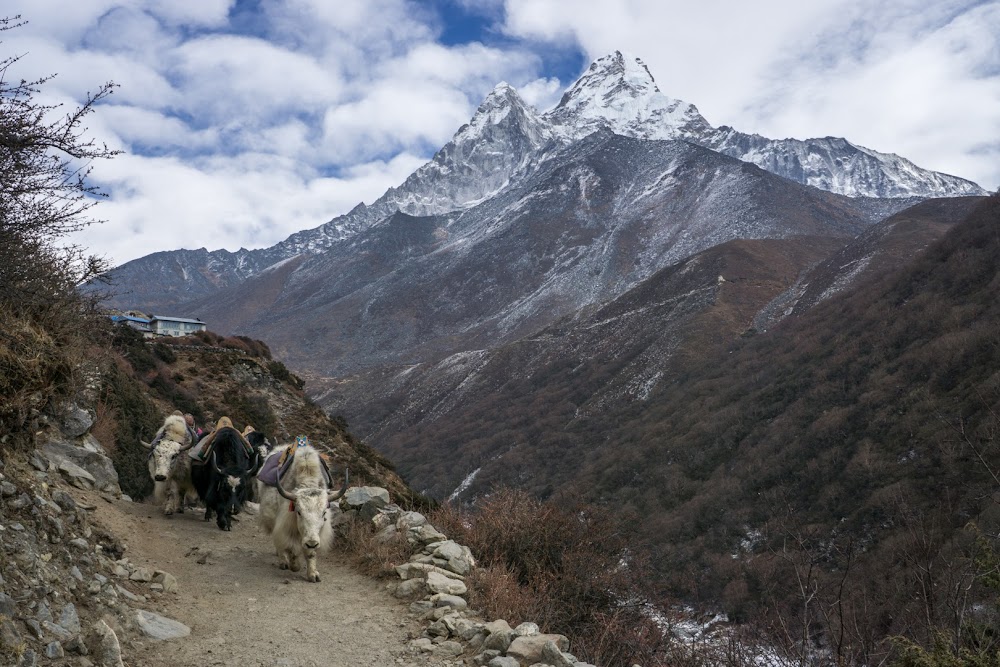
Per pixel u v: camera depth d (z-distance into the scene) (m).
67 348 8.37
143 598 6.77
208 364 31.78
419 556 8.75
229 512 10.49
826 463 68.62
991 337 76.19
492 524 10.71
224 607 7.10
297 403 33.38
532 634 6.48
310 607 7.34
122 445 12.28
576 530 10.96
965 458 17.53
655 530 65.81
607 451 128.25
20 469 7.29
